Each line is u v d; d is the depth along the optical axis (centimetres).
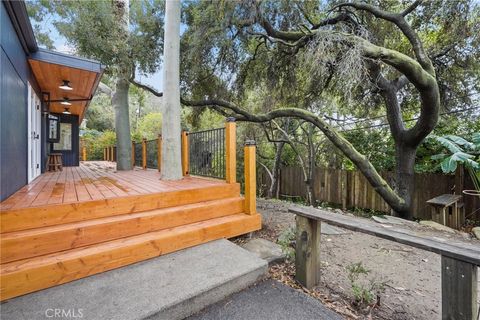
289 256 259
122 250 224
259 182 1086
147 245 239
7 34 276
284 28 560
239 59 657
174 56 405
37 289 185
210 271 216
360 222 192
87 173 591
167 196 303
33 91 464
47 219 228
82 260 204
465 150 534
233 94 735
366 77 450
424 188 592
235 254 251
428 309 188
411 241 149
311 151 856
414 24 524
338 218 199
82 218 246
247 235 326
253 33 549
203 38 531
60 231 214
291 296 202
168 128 416
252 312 181
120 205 269
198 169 469
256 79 703
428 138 594
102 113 2075
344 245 314
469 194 473
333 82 524
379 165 722
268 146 1048
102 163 1088
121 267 223
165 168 422
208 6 507
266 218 414
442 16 478
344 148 570
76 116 919
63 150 884
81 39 491
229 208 332
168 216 278
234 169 367
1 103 245
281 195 980
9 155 276
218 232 292
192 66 600
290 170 954
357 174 731
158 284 195
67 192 304
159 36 589
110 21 520
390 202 554
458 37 484
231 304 192
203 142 450
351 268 225
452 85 583
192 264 229
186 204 317
